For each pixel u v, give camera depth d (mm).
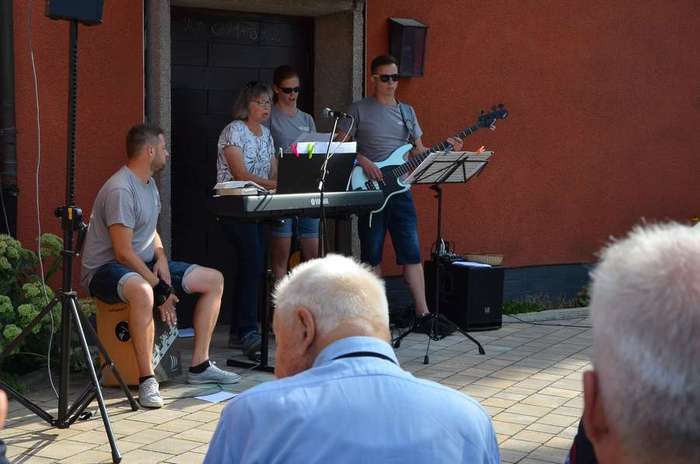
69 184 7359
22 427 7527
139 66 10484
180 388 8750
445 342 11039
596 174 14359
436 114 12742
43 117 9961
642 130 14805
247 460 2816
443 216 13016
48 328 8805
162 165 8734
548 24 13680
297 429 2826
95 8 7215
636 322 1764
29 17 9805
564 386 9078
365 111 11141
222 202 8734
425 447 2830
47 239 9180
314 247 11211
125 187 8453
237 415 2904
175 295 8828
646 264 1795
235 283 10359
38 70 9922
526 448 7199
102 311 8648
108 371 8727
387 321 3158
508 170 13500
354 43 11938
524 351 10648
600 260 1922
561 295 14109
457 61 12859
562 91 13922
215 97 11672
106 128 10328
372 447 2803
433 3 12609
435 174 9883
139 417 7824
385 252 12469
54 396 8453
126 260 8398
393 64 11086
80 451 6953
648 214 14969
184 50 11445
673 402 1719
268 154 10367
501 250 13523
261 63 11984
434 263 11969
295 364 3131
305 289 3135
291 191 8859
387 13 12250
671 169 15172
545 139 13812
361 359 2986
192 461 6785
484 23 13070
